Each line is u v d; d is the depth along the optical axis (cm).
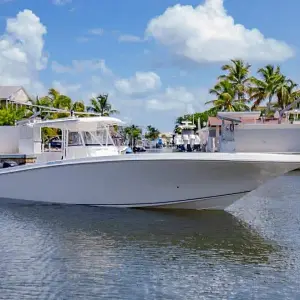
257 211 1385
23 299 700
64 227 1146
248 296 713
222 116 3556
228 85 4966
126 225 1166
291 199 1656
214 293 725
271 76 4784
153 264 862
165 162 1209
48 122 1452
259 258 898
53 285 757
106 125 1483
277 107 4819
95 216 1266
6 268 838
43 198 1421
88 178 1338
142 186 1294
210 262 874
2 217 1263
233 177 1204
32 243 1007
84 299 702
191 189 1258
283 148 3572
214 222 1212
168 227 1145
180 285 759
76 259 891
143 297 709
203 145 4097
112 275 804
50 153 1538
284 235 1077
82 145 1459
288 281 775
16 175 1448
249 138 3597
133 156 1241
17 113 3616
